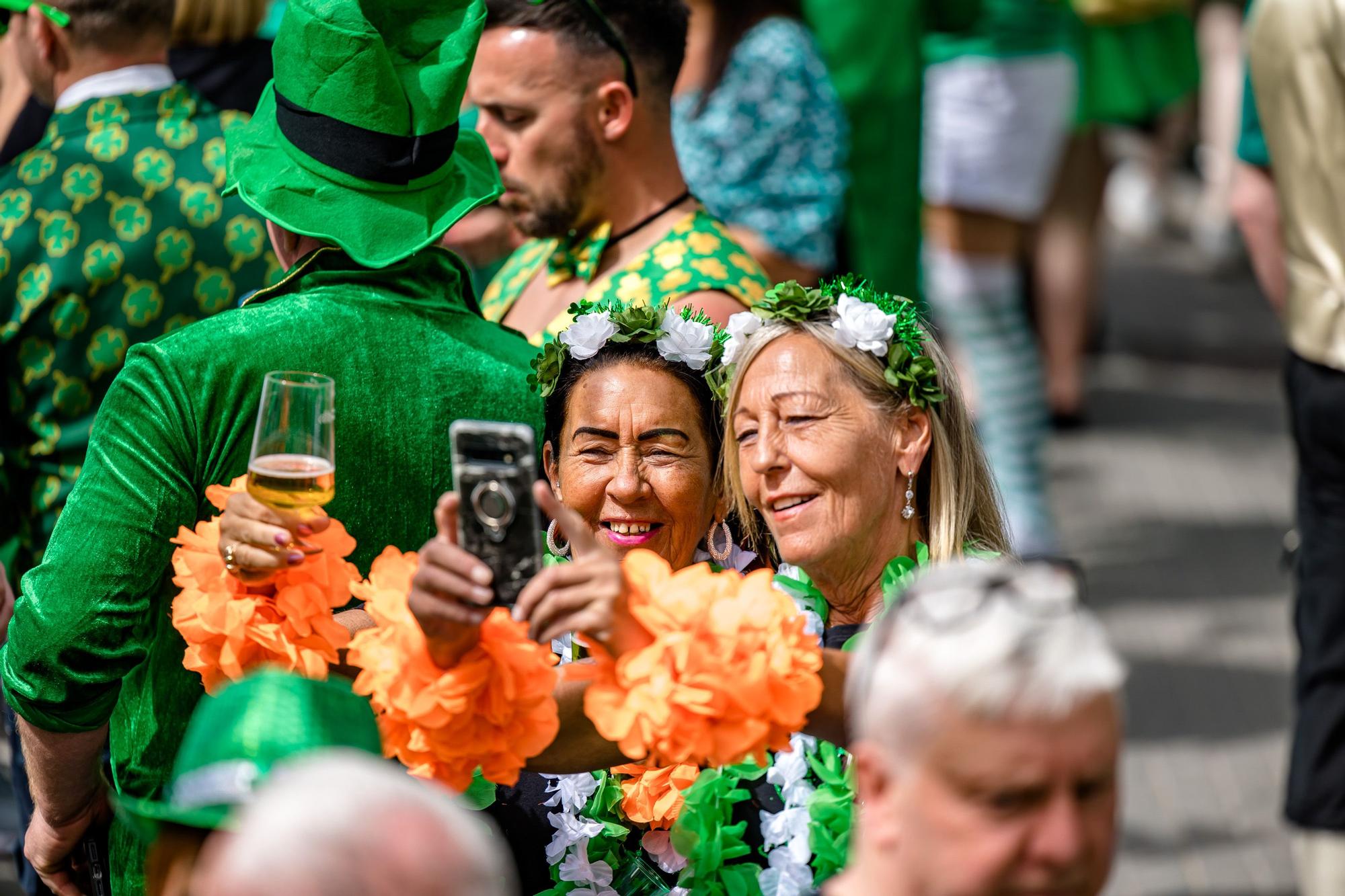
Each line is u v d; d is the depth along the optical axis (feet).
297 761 19.16
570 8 38.04
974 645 18.71
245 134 31.73
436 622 23.61
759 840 28.22
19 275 37.17
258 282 39.14
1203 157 123.95
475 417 31.60
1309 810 44.91
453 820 16.80
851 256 57.26
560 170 38.88
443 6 31.42
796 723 24.03
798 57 51.08
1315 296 44.50
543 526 32.81
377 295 31.24
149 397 29.84
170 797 20.99
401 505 30.99
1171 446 90.94
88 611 29.55
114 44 38.45
